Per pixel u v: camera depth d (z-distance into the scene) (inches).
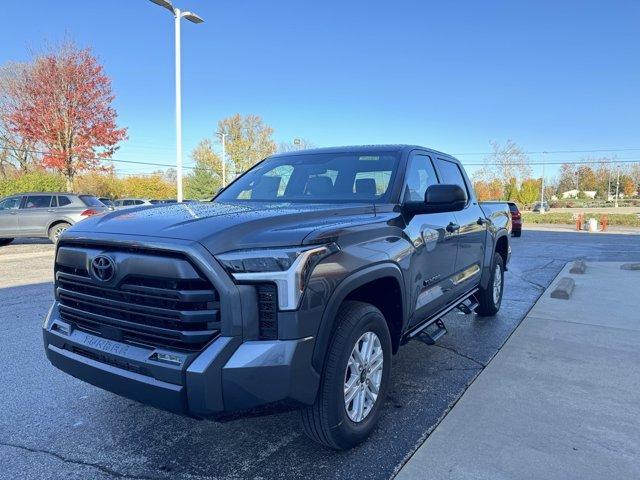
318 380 98.9
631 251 562.6
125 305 99.5
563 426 126.8
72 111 1062.4
